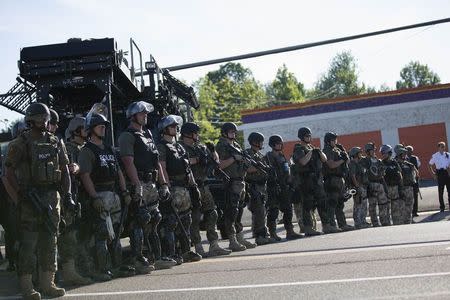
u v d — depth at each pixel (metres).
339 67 130.38
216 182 11.79
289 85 103.94
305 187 12.31
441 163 18.58
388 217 15.13
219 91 82.56
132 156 7.93
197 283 6.65
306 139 12.41
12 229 9.19
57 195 6.46
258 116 36.62
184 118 14.32
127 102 11.86
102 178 7.50
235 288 6.13
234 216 10.09
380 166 15.05
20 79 10.50
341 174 13.06
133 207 7.85
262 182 11.09
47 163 6.32
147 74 12.26
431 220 16.55
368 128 35.59
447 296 5.03
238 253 9.69
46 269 6.46
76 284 7.31
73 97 11.55
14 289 7.45
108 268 7.61
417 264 6.62
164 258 8.30
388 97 35.41
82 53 10.29
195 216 9.60
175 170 8.67
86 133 8.09
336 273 6.51
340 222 13.66
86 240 7.76
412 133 35.16
